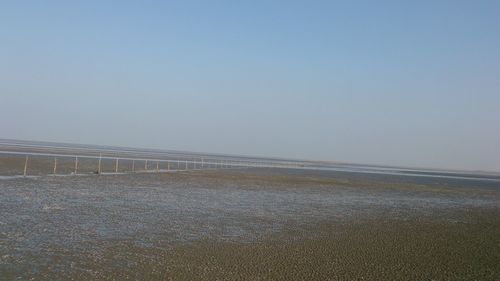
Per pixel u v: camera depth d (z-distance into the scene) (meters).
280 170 100.50
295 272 17.42
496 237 27.77
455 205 45.72
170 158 125.50
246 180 61.12
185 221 27.19
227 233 24.34
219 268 17.41
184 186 47.81
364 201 44.22
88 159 85.06
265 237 23.83
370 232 26.78
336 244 22.83
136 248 19.83
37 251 18.14
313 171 108.00
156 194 39.22
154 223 25.88
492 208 44.91
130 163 81.44
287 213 32.97
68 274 15.61
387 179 91.06
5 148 111.81
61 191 36.19
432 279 17.61
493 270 19.56
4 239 19.55
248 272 17.08
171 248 20.22
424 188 68.75
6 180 40.38
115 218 26.52
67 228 22.78
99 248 19.39
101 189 39.59
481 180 126.88
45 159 72.69
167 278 15.85
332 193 50.84
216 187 49.16
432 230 28.81
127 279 15.52
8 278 14.69
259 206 36.06
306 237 24.31
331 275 17.30
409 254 21.52
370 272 18.02
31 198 31.30
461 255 22.02
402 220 32.47
